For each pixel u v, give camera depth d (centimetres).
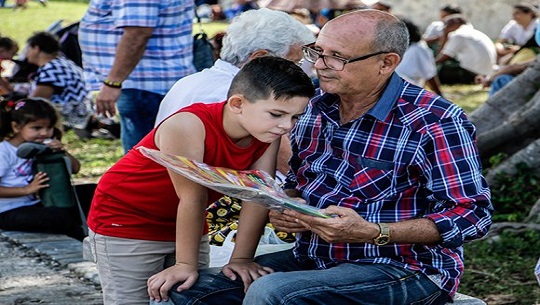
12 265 762
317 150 475
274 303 417
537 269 476
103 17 809
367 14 448
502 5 2778
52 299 677
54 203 850
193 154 432
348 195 454
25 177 863
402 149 444
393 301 434
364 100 454
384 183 448
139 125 817
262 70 418
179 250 447
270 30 562
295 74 418
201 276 455
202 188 437
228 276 455
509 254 847
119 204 461
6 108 855
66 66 1370
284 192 456
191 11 814
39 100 856
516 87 1178
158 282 445
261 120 420
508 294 751
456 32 1869
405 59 1539
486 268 812
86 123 1445
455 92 2114
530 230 886
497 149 1139
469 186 437
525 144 1129
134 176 453
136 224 462
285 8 1677
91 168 1269
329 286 424
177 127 432
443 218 431
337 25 446
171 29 795
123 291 471
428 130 440
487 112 1184
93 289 700
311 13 1927
